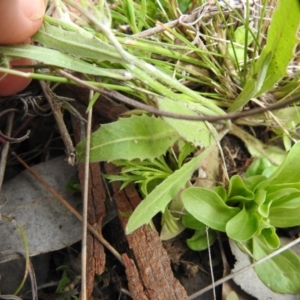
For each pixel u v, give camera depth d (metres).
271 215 0.14
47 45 0.12
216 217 0.14
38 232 0.14
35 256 0.15
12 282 0.14
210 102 0.13
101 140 0.12
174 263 0.14
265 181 0.14
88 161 0.12
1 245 0.14
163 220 0.14
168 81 0.12
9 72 0.11
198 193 0.13
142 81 0.12
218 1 0.14
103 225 0.14
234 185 0.14
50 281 0.15
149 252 0.13
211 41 0.15
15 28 0.11
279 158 0.15
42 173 0.16
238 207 0.14
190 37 0.15
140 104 0.10
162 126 0.13
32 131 0.17
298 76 0.14
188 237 0.15
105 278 0.14
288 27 0.11
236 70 0.15
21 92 0.15
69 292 0.14
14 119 0.16
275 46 0.12
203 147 0.14
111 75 0.11
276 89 0.15
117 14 0.15
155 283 0.13
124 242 0.14
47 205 0.15
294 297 0.14
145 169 0.13
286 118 0.15
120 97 0.10
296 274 0.14
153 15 0.16
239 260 0.14
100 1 0.11
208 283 0.14
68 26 0.12
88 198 0.14
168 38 0.15
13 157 0.16
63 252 0.15
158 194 0.12
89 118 0.12
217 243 0.15
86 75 0.13
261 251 0.14
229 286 0.14
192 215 0.14
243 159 0.16
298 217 0.14
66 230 0.14
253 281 0.14
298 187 0.14
